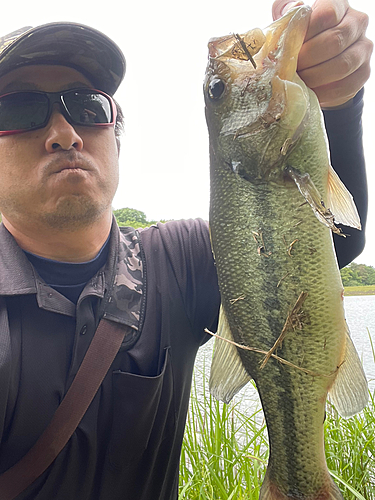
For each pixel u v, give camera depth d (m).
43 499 0.41
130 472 0.44
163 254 0.49
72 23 0.43
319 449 0.39
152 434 0.44
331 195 0.41
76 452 0.41
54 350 0.41
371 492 0.72
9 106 0.43
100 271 0.45
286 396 0.40
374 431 0.76
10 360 0.38
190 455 0.76
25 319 0.40
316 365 0.39
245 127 0.41
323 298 0.39
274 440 0.41
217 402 0.77
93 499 0.43
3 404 0.38
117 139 0.57
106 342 0.42
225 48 0.44
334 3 0.36
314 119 0.40
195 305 0.48
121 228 0.52
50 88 0.44
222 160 0.43
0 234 0.45
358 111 0.43
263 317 0.40
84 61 0.46
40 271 0.43
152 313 0.45
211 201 0.44
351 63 0.37
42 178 0.41
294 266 0.39
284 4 0.42
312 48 0.37
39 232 0.43
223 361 0.42
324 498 0.39
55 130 0.41
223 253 0.42
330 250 0.39
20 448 0.40
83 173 0.41
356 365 0.38
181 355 0.47
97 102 0.45
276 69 0.39
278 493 0.40
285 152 0.40
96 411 0.42
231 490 0.71
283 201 0.40
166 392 0.45
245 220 0.41
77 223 0.42
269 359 0.40
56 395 0.40
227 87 0.43
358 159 0.44
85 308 0.42
